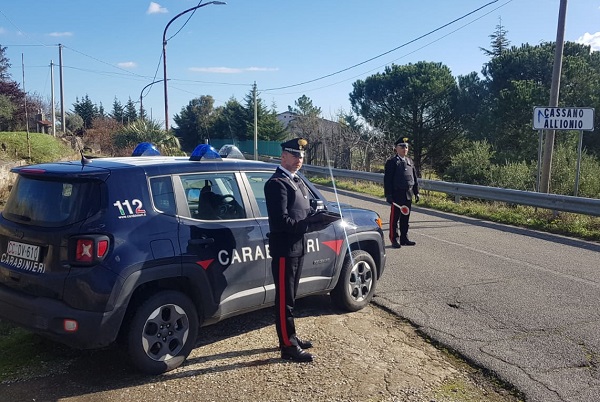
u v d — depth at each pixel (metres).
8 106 29.53
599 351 4.74
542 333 5.16
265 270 4.88
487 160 23.41
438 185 16.25
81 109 71.94
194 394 3.96
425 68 35.12
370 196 18.11
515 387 4.08
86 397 3.91
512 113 28.73
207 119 58.81
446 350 4.79
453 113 34.69
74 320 3.83
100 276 3.86
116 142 25.75
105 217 4.01
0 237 4.44
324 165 30.52
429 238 10.33
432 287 6.75
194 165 4.68
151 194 4.31
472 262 8.18
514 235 10.77
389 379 4.21
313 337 5.06
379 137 31.22
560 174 18.27
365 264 5.90
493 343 4.90
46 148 19.05
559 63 13.37
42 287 3.98
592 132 27.64
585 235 10.66
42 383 4.13
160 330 4.24
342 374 4.29
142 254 4.06
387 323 5.46
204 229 4.48
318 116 36.84
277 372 4.32
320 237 5.35
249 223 4.84
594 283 6.98
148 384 4.11
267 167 5.27
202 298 4.45
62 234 3.95
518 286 6.81
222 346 4.86
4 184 11.26
